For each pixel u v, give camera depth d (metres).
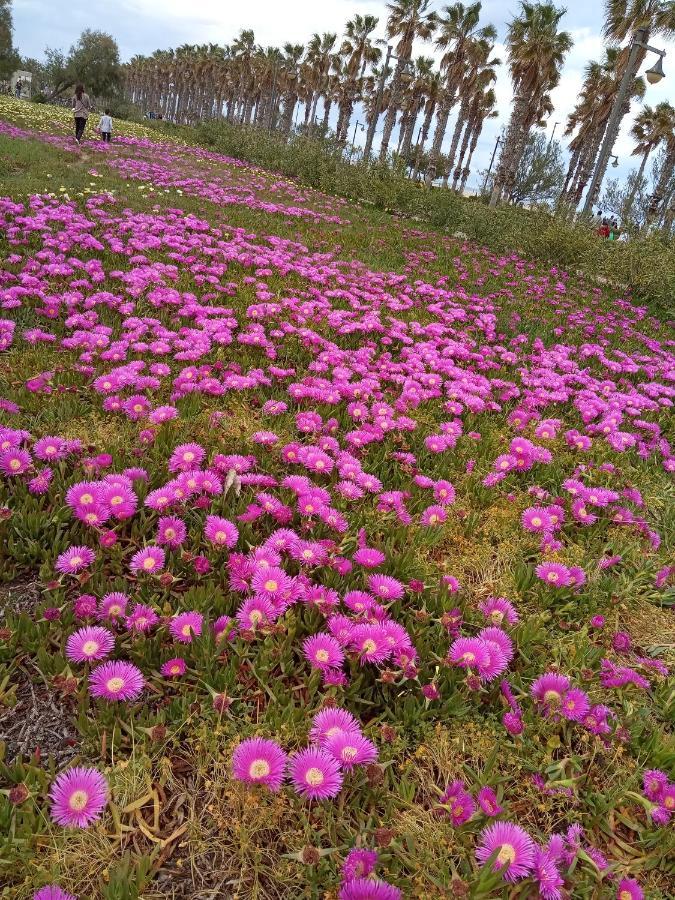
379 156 23.69
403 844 1.69
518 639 2.48
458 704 2.12
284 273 8.05
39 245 7.09
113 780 1.73
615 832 1.89
